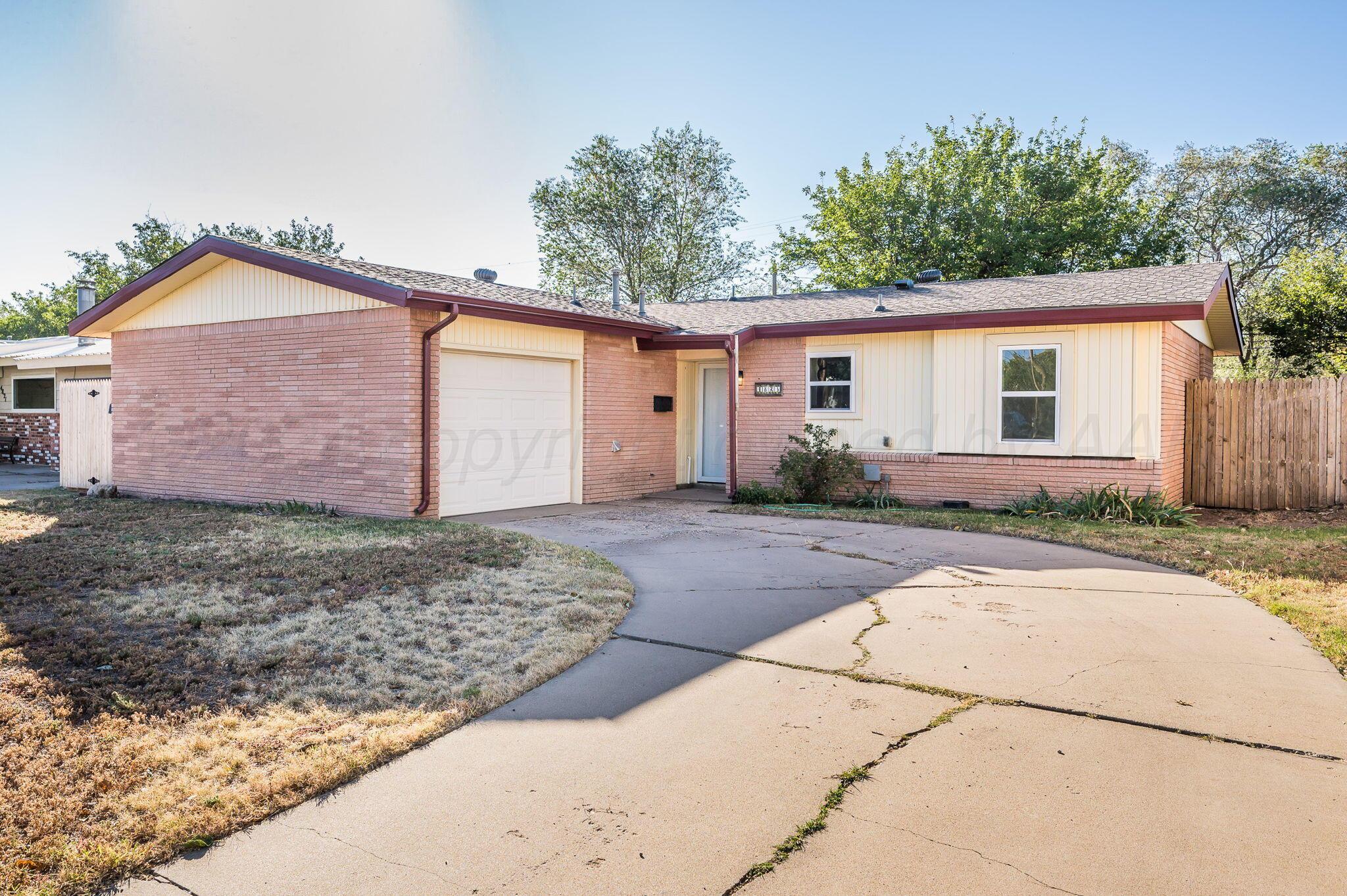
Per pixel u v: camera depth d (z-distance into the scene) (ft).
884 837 9.93
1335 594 22.24
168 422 44.27
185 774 11.59
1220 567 26.11
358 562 25.11
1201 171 122.31
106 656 16.31
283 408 38.81
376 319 35.14
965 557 28.19
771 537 32.19
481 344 37.47
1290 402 42.19
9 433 77.30
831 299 53.31
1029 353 40.47
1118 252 95.96
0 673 15.33
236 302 40.81
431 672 15.88
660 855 9.58
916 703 14.38
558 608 20.44
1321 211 114.01
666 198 120.37
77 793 11.00
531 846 9.82
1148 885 8.88
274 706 14.14
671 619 20.11
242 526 32.14
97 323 45.98
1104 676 15.72
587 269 120.88
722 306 58.29
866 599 22.02
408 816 10.59
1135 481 38.24
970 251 96.12
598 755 12.39
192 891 8.95
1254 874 9.11
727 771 11.78
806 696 14.79
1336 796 10.93
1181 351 43.16
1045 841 9.81
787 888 8.89
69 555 25.85
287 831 10.23
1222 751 12.37
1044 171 97.76
